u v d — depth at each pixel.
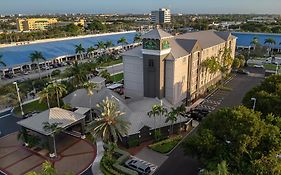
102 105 59.09
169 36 73.62
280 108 54.91
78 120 62.25
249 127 42.78
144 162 54.72
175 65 74.62
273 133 42.78
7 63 124.44
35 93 94.88
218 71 106.12
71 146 61.41
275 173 36.12
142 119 64.19
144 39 73.38
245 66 135.62
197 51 85.44
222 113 50.00
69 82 90.38
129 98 82.38
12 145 62.22
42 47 152.00
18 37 190.00
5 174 51.53
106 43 162.88
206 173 37.22
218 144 44.72
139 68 81.06
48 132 55.34
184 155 52.84
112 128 54.78
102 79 99.19
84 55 157.38
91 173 51.50
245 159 41.91
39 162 55.31
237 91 98.69
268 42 162.12
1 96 87.00
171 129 65.69
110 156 53.91
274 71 118.50
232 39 118.62
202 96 94.25
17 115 78.94
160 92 75.81
